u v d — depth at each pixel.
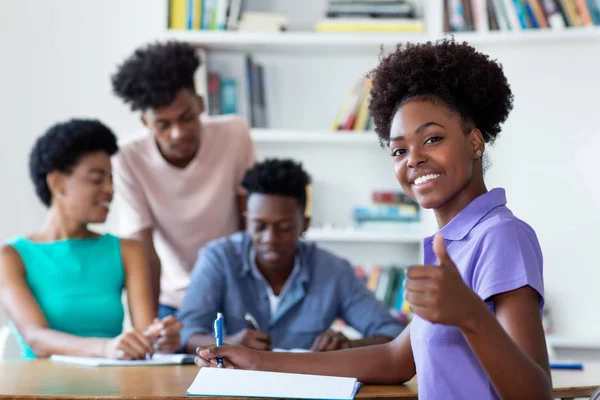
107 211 2.65
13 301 2.49
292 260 2.77
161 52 3.08
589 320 4.02
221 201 3.29
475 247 1.37
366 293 2.79
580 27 3.98
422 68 1.48
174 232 3.27
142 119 3.16
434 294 1.15
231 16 4.15
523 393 1.17
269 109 4.36
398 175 1.49
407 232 4.16
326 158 4.36
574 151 4.06
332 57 4.38
